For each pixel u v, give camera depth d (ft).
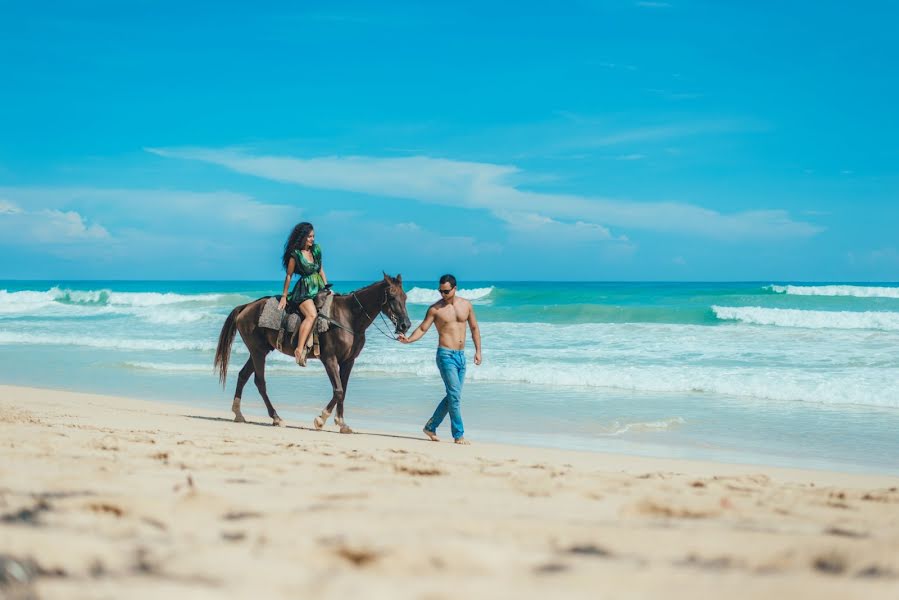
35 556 7.47
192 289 306.96
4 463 14.58
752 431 32.32
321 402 40.93
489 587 6.88
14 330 88.89
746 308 86.74
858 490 16.39
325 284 31.19
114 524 9.36
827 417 35.63
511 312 100.32
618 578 7.23
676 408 38.11
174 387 46.75
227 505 10.57
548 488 14.64
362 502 11.76
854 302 108.88
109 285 391.65
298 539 8.65
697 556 8.39
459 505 11.95
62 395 39.09
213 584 6.77
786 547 8.75
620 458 24.61
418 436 30.17
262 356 31.96
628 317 94.48
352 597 6.51
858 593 6.63
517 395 42.63
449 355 27.78
